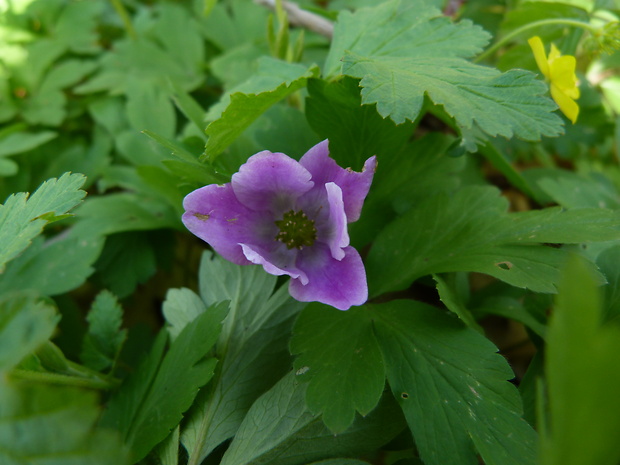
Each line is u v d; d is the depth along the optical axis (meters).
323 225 0.07
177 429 0.07
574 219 0.07
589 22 0.10
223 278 0.08
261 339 0.08
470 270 0.07
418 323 0.07
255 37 0.14
